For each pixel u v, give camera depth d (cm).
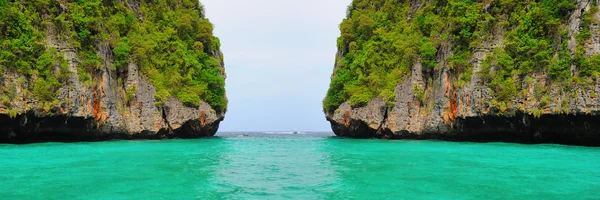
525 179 1337
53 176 1381
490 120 3153
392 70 4269
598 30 2562
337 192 1155
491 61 3142
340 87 5147
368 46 4619
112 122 3519
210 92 4984
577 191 1139
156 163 1797
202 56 4972
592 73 2483
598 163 1733
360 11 5453
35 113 2836
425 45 3934
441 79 3638
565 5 2792
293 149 2959
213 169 1658
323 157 2200
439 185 1242
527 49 2941
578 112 2509
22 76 2784
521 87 2958
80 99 3116
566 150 2356
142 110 3894
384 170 1579
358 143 3572
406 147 2823
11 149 2433
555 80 2714
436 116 3650
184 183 1293
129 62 3878
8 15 2817
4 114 2647
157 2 4828
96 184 1240
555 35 2833
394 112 4075
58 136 3278
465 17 3481
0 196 1061
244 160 2052
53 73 2992
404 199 1054
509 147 2648
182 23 4791
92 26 3419
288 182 1334
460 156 2073
